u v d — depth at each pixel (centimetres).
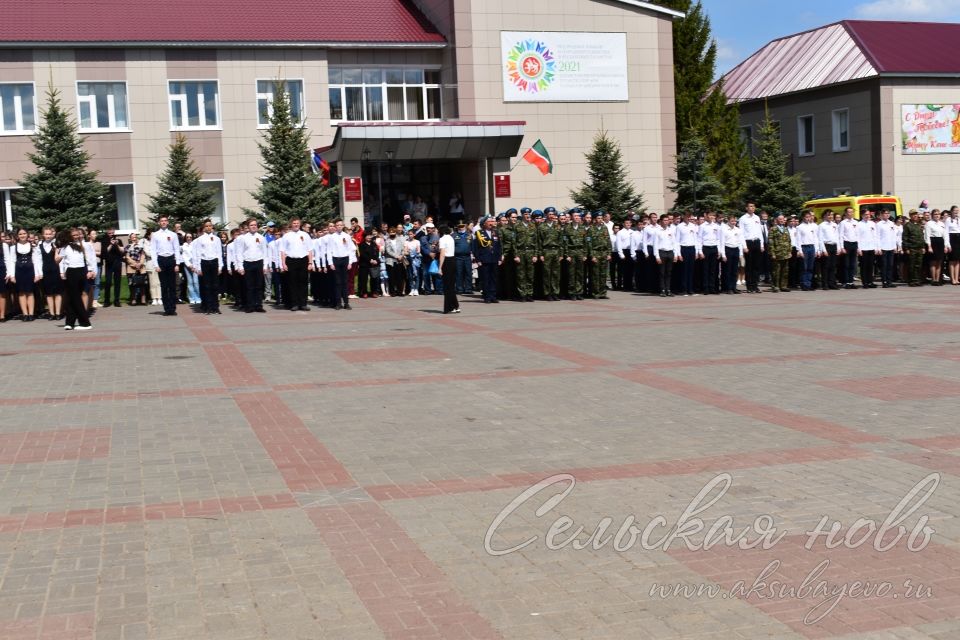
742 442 883
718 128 4697
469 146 3394
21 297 2106
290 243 2194
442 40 3897
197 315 2178
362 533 655
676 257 2508
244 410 1070
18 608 542
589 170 3784
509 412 1034
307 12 3944
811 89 4747
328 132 3788
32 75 3500
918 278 2792
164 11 3781
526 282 2384
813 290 2653
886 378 1193
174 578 581
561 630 504
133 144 3603
